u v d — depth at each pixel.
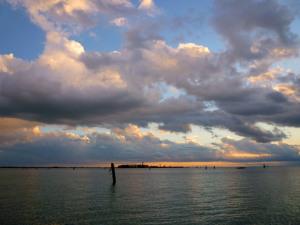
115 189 73.38
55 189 71.62
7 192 63.50
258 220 34.62
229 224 32.91
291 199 52.00
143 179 124.75
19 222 33.72
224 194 61.19
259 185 84.62
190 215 37.91
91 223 33.50
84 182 99.50
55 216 36.97
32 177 137.38
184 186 83.75
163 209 42.31
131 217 36.72
